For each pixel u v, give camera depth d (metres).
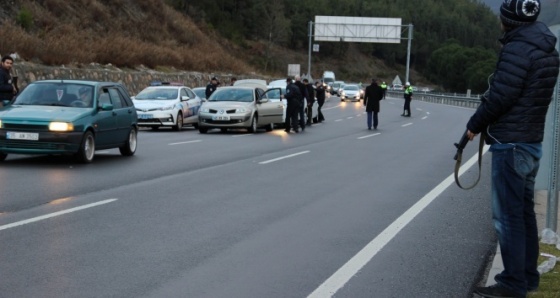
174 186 11.68
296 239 8.01
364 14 146.88
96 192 10.78
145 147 18.73
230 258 7.06
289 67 71.25
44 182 11.57
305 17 126.38
